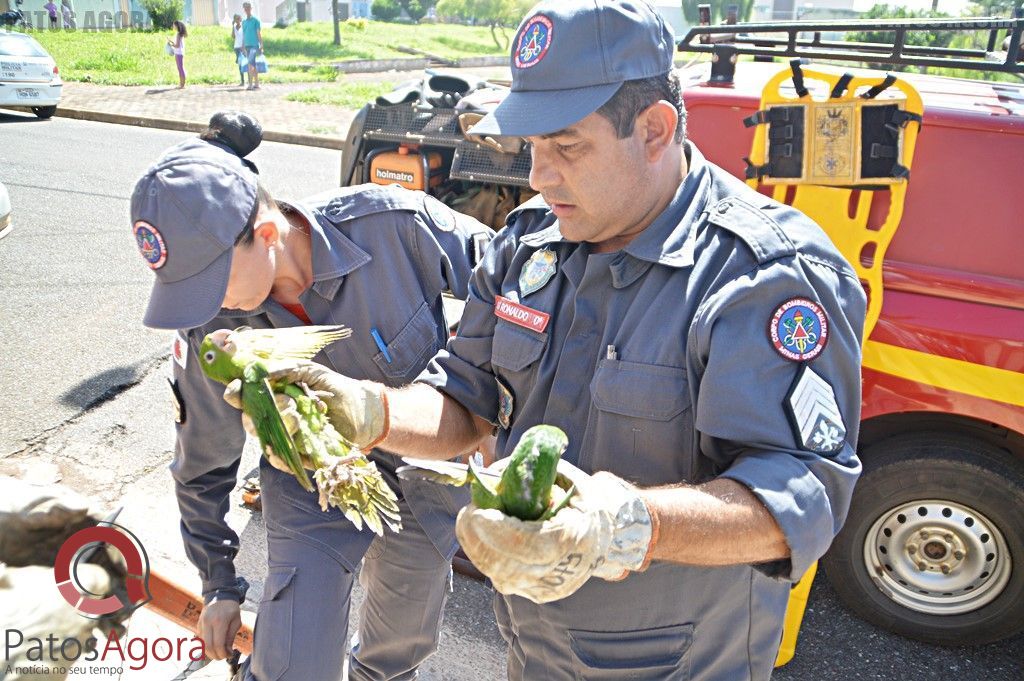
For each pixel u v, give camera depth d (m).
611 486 1.09
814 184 2.66
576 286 1.51
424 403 1.63
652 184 1.40
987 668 2.93
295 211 1.89
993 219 2.65
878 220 2.73
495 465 1.15
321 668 1.80
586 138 1.34
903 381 2.77
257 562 3.27
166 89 17.42
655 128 1.38
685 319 1.37
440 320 2.06
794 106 2.63
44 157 10.69
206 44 24.97
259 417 1.27
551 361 1.54
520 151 5.07
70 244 7.12
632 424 1.41
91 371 4.78
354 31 30.75
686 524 1.12
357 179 5.65
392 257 1.96
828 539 1.25
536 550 0.96
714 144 3.02
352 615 3.07
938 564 2.94
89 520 1.10
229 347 1.30
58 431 4.13
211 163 1.62
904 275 2.73
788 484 1.21
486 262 1.70
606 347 1.45
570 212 1.43
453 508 1.99
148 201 1.56
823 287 1.34
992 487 2.77
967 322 2.67
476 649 2.94
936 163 2.70
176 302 1.58
